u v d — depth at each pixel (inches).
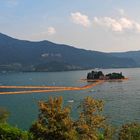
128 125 2536.9
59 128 1998.0
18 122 5196.9
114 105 7180.1
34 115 5964.6
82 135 2069.4
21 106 7436.0
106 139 2450.8
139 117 5452.8
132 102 7706.7
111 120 5147.6
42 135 1994.3
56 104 2057.1
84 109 2187.5
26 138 2306.8
